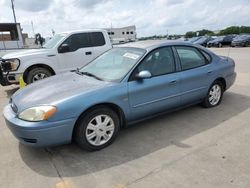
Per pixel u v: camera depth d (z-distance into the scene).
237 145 3.62
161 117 4.80
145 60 4.05
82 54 8.13
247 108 5.20
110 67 4.25
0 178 3.04
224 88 5.45
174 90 4.33
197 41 36.88
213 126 4.32
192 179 2.87
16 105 3.48
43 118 3.14
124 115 3.80
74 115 3.29
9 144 3.90
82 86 3.67
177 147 3.63
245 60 14.34
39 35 12.52
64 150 3.66
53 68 7.69
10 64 7.09
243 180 2.82
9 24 16.36
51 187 2.85
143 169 3.11
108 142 3.71
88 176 3.02
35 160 3.42
